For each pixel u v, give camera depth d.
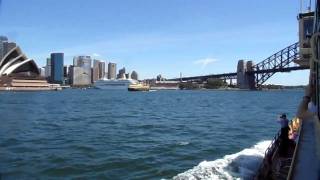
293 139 17.92
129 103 92.75
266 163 15.83
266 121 47.75
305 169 7.06
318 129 8.45
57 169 19.20
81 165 20.12
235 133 35.22
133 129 37.69
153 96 147.00
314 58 7.41
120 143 27.89
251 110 69.50
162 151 24.78
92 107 74.75
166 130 37.31
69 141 28.42
